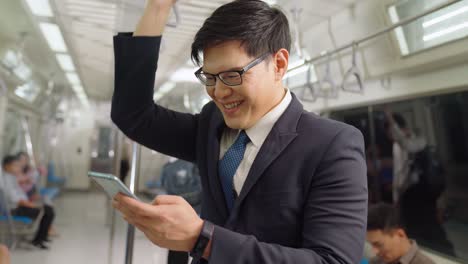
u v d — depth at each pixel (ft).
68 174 21.70
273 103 2.01
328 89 9.34
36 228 13.04
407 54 7.36
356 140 1.88
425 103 7.72
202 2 4.08
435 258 7.34
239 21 1.68
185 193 4.73
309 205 1.72
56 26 7.87
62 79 14.48
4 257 6.48
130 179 5.33
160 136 2.55
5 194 11.87
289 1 6.72
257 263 1.40
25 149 17.19
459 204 7.04
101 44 7.89
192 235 1.40
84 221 15.53
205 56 1.79
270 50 1.82
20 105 16.02
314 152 1.80
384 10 6.95
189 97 5.08
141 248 8.33
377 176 9.10
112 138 7.18
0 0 7.06
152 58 2.23
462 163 6.96
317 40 8.52
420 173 7.91
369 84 9.00
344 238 1.51
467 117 6.80
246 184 1.87
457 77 6.86
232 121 1.98
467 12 5.89
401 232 5.17
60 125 20.65
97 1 5.15
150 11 2.23
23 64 11.96
